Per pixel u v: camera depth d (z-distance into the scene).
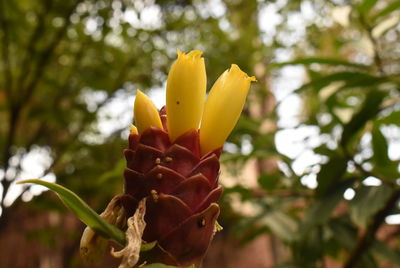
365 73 0.42
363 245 0.48
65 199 0.21
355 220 0.40
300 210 0.73
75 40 0.91
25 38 0.89
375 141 0.48
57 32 0.88
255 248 1.35
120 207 0.22
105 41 0.95
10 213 0.83
